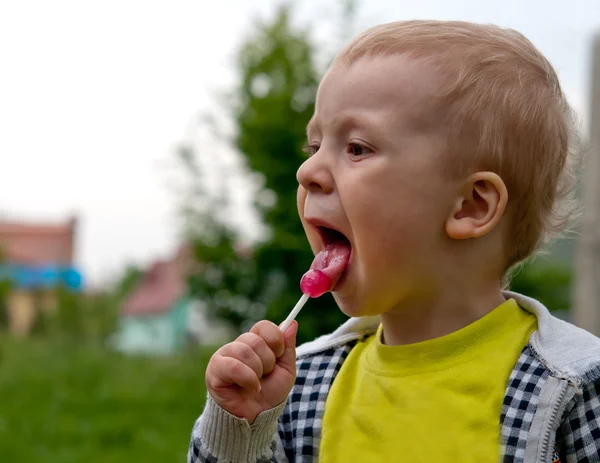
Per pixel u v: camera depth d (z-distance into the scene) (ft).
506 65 5.06
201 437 4.92
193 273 23.02
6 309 49.67
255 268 22.27
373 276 4.82
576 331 4.96
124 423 18.07
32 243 78.54
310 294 4.87
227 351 4.75
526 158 4.99
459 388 4.84
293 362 4.89
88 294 41.09
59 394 21.54
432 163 4.79
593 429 4.57
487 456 4.61
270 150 22.09
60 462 15.14
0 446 16.14
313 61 23.04
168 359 27.32
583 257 14.67
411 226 4.79
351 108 4.90
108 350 31.22
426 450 4.77
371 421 5.01
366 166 4.81
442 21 5.25
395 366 5.08
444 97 4.82
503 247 5.13
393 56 4.93
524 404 4.64
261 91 22.74
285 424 5.40
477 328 4.97
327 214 4.93
